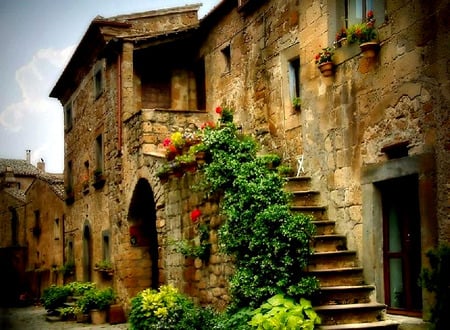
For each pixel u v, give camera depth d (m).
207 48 15.42
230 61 14.07
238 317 7.64
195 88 16.81
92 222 18.89
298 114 10.93
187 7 18.16
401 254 7.82
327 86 9.32
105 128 17.19
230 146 9.54
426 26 7.19
